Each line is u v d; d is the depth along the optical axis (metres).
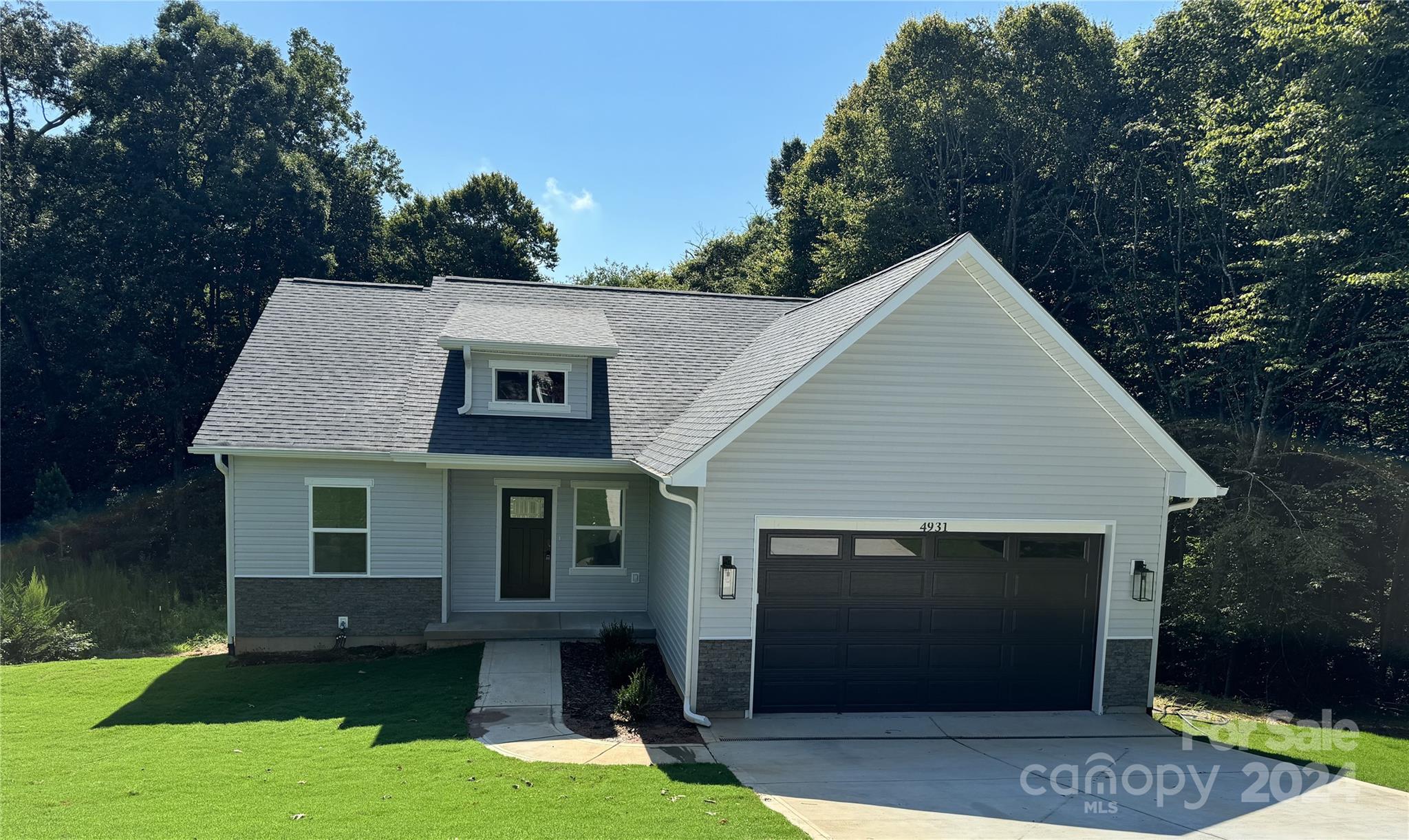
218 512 27.41
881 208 29.08
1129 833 7.41
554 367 14.80
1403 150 15.20
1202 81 23.09
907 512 11.05
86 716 10.58
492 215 43.94
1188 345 19.52
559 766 8.62
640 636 13.85
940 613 11.49
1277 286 16.55
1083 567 11.78
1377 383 17.33
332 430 13.60
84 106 32.47
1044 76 28.50
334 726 10.01
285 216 32.69
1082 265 25.41
